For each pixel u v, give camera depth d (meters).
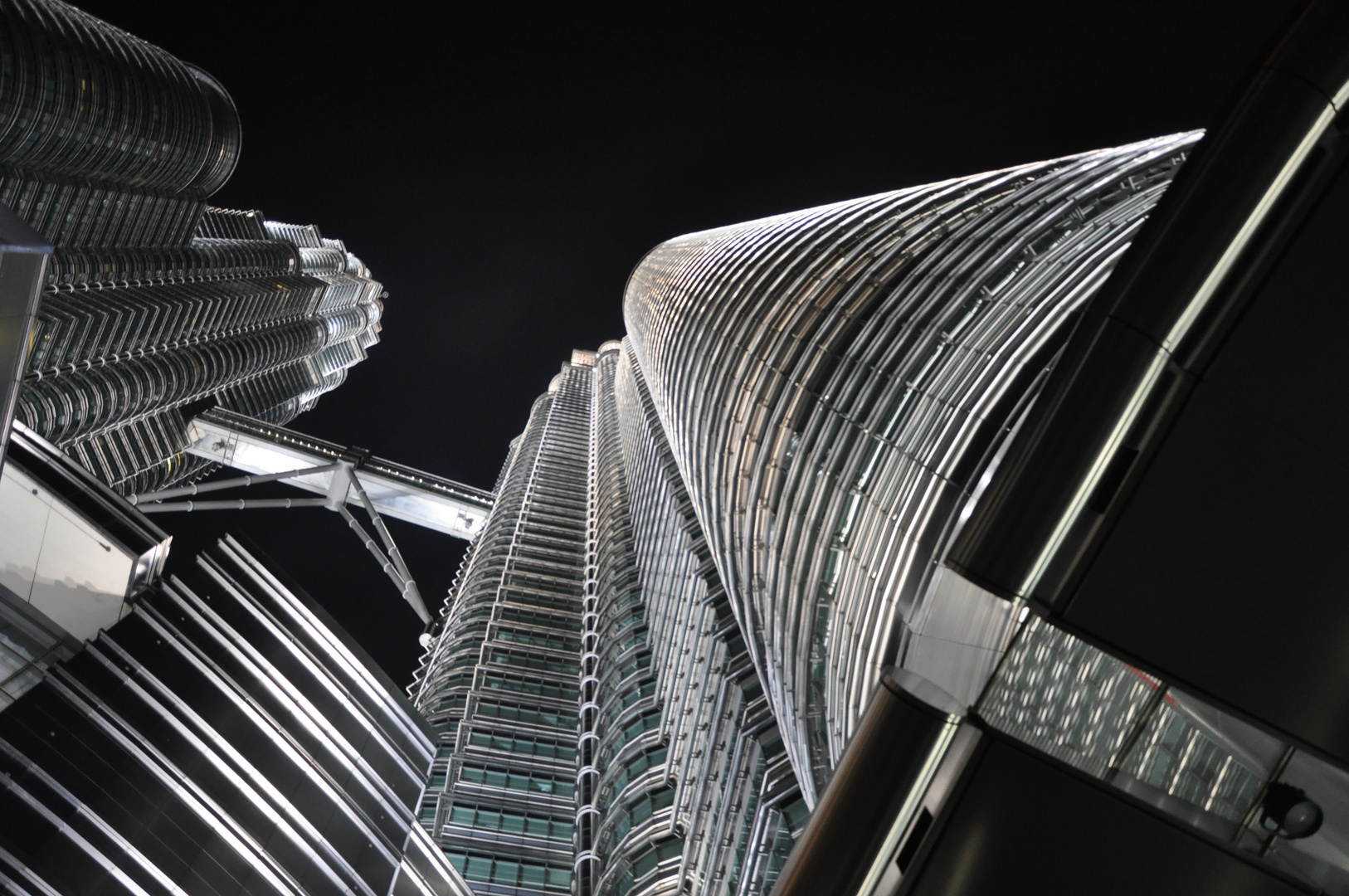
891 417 38.84
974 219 49.97
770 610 48.28
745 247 86.50
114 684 32.72
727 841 52.44
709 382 69.06
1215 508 7.11
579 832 78.69
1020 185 53.62
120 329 178.00
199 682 35.81
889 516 34.59
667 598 89.62
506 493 188.38
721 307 74.81
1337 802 7.55
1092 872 7.57
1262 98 7.04
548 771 93.00
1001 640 7.88
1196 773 8.09
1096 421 7.24
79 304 166.62
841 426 43.19
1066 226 41.09
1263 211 6.98
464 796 87.44
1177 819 7.55
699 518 77.62
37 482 32.50
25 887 25.89
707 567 75.50
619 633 102.00
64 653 32.22
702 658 69.81
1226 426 7.06
